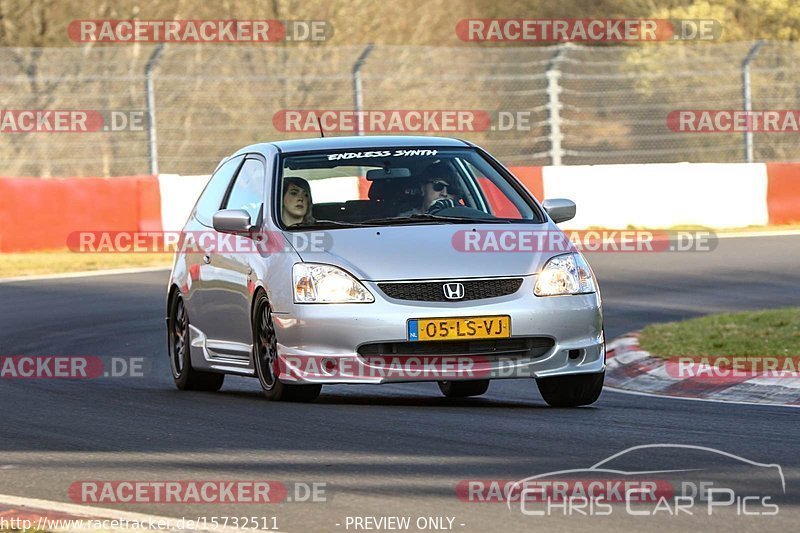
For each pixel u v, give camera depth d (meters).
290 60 98.06
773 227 69.44
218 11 102.94
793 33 103.69
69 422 23.34
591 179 68.25
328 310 23.88
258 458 19.03
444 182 26.69
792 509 15.31
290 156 27.28
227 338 27.17
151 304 45.94
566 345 24.27
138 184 62.50
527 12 115.06
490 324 23.77
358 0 108.06
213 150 94.62
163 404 25.75
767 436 20.78
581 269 24.95
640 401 26.77
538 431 21.36
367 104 99.81
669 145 102.81
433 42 112.50
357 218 25.84
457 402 26.69
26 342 37.72
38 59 95.44
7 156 91.50
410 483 17.06
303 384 24.23
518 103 107.69
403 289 23.92
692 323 36.06
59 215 61.62
